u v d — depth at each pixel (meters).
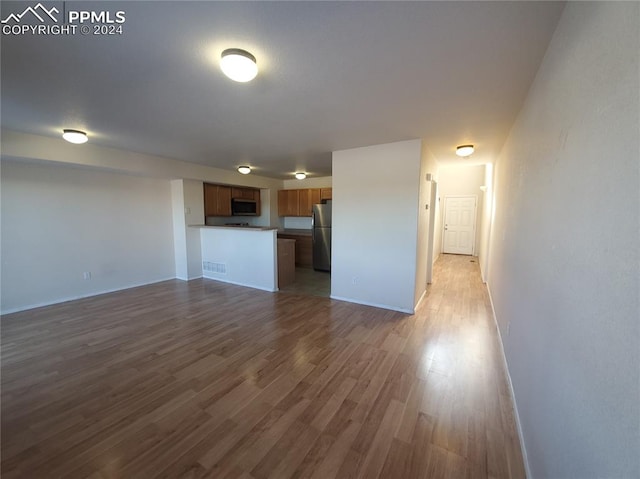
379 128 2.80
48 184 3.73
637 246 0.59
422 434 1.59
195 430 1.62
